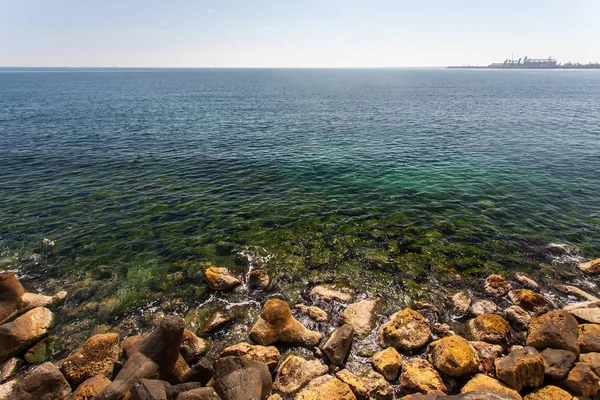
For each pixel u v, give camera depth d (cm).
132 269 1471
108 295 1312
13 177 2464
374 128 4462
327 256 1569
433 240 1695
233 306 1255
